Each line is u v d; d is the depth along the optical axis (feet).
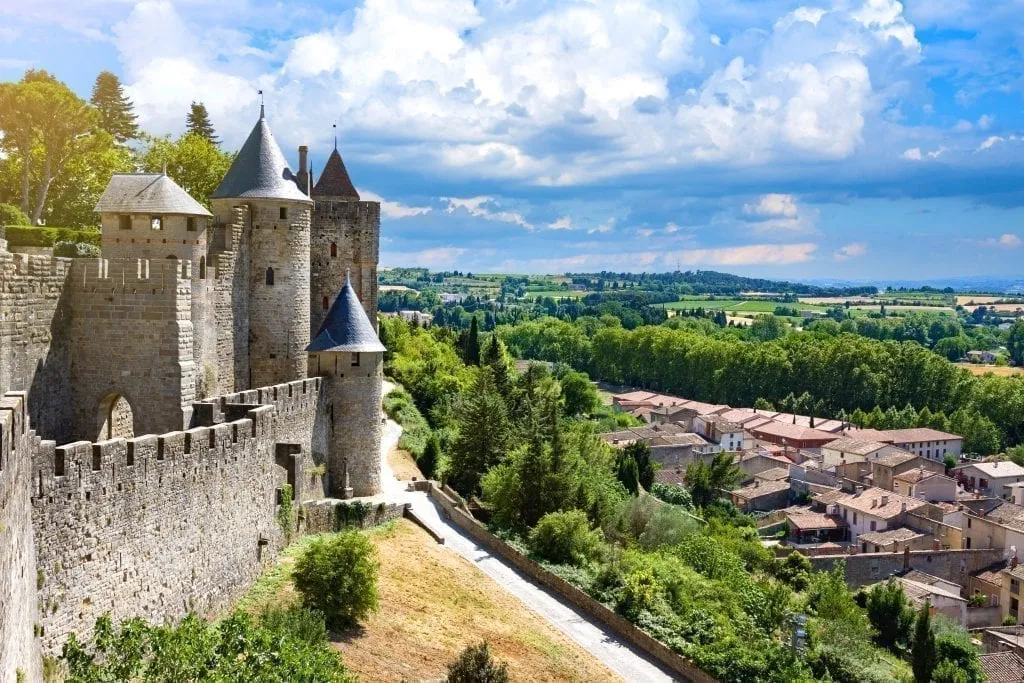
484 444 255.50
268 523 145.18
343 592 138.31
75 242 245.65
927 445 555.69
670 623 199.31
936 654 254.27
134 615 102.47
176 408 144.56
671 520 276.41
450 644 151.64
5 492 60.39
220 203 204.33
